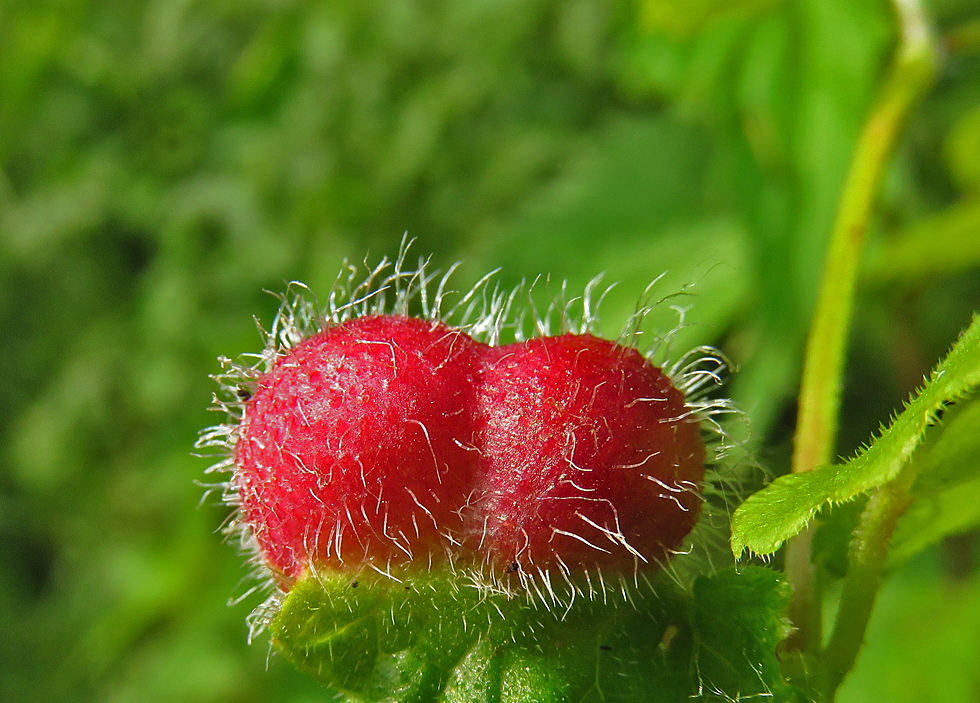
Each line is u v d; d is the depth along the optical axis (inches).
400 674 2.2
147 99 7.4
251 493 2.3
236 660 5.5
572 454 2.2
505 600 2.3
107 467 7.7
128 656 6.1
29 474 7.9
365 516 2.2
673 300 3.8
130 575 6.3
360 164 6.2
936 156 4.9
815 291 3.3
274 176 6.4
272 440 2.2
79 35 7.3
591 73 5.8
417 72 6.1
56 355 8.7
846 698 3.8
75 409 7.7
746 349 3.5
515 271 4.1
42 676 8.3
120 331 8.1
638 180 4.1
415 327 2.3
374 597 2.2
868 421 4.6
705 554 2.3
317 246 6.4
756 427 3.3
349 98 6.1
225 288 6.8
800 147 3.4
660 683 2.2
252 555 2.4
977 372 2.1
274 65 6.3
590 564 2.2
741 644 2.2
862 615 2.2
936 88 5.1
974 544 3.9
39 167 8.0
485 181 5.8
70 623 7.7
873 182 2.7
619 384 2.2
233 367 2.4
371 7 6.0
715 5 3.5
